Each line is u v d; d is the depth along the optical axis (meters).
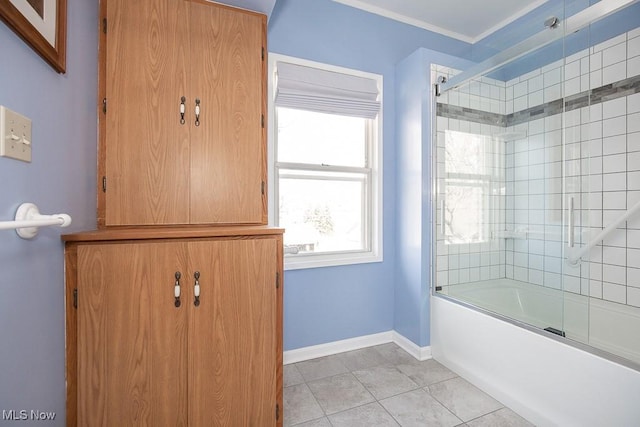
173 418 1.08
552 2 2.12
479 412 1.49
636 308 1.68
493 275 2.23
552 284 2.01
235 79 1.42
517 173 2.23
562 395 1.29
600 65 1.81
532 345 1.41
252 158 1.45
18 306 0.70
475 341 1.71
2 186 0.63
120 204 1.24
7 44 0.64
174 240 1.08
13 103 0.67
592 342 1.30
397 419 1.45
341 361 2.00
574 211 1.92
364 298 2.21
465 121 2.16
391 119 2.29
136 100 1.26
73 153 1.01
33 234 0.76
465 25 2.50
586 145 1.87
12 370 0.67
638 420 1.06
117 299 1.02
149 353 1.05
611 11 1.41
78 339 0.98
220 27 1.39
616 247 1.77
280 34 1.94
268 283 1.22
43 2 0.78
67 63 0.97
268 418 1.22
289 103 1.92
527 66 2.15
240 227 1.36
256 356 1.20
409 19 2.38
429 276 2.05
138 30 1.26
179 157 1.32
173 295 1.08
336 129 2.19
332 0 2.10
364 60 2.19
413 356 2.07
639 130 1.67
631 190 1.71
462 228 2.15
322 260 2.09
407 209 2.17
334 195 2.20
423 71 2.04
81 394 0.98
